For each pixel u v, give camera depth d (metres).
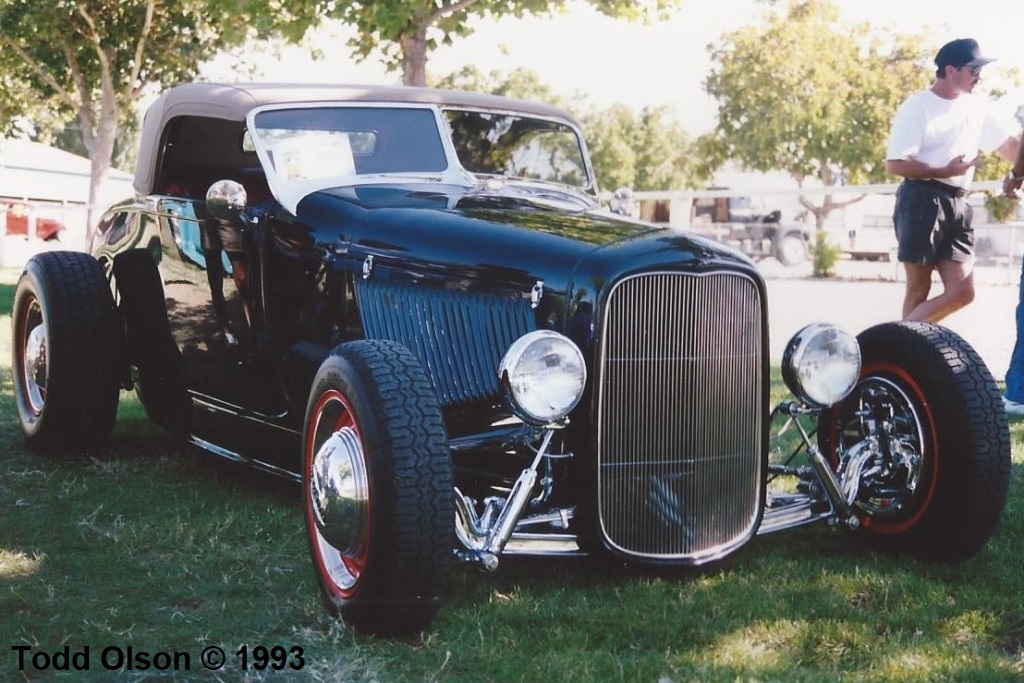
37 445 4.94
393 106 4.45
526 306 3.25
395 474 2.81
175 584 3.37
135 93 16.42
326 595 3.09
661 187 41.44
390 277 3.62
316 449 3.14
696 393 3.22
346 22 7.93
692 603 3.21
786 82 29.73
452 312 3.45
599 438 3.13
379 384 2.90
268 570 3.51
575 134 4.93
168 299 4.64
